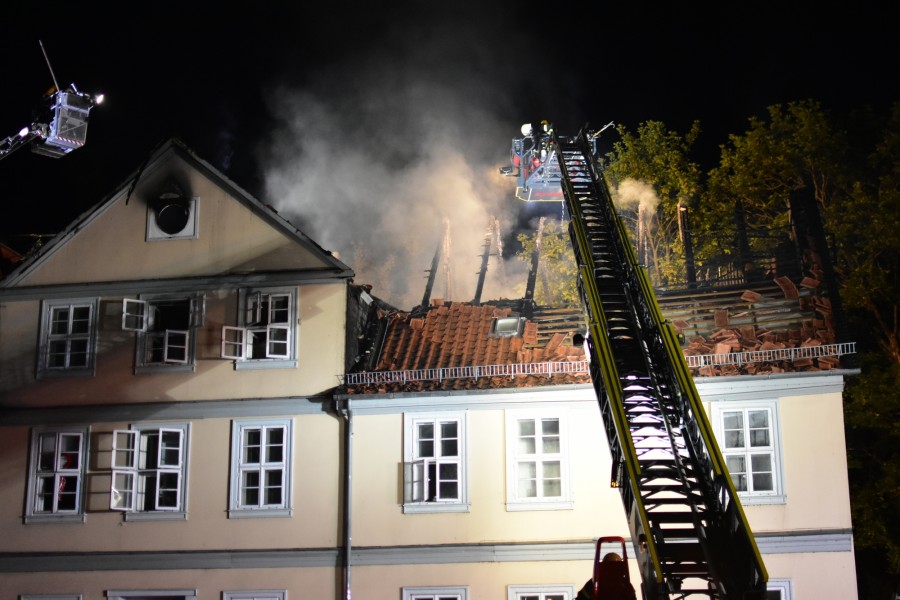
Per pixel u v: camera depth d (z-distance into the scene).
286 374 22.69
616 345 19.05
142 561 21.98
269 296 23.34
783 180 32.00
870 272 27.20
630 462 15.25
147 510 22.39
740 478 20.34
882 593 24.78
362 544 21.27
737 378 20.34
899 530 24.08
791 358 20.55
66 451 23.02
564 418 21.16
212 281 23.53
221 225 23.95
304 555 21.42
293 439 22.17
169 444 22.84
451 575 20.81
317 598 21.17
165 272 23.84
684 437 16.94
